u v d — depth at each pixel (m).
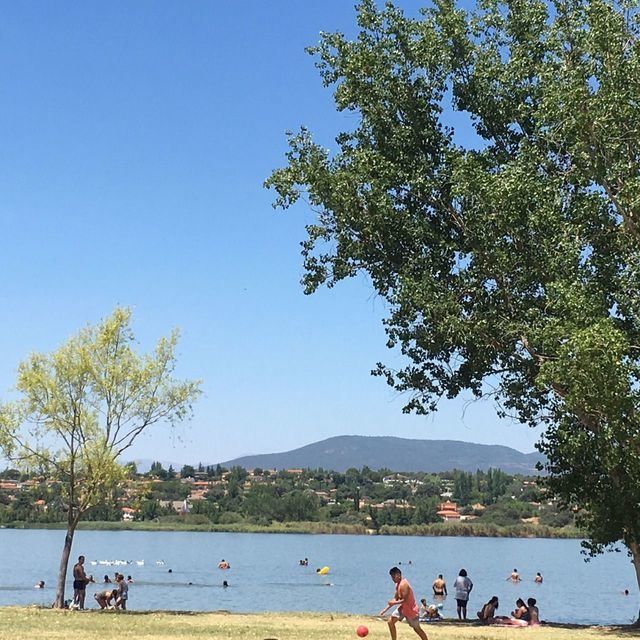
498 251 32.94
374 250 36.25
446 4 36.78
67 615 34.03
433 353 36.06
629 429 29.64
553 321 30.91
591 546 35.97
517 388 35.16
